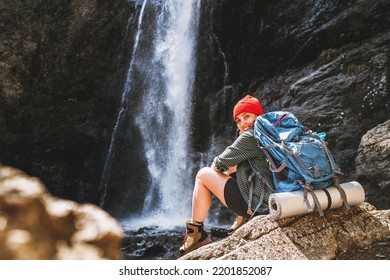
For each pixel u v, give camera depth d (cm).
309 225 306
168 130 1467
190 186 1362
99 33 1575
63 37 1564
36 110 1495
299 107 1102
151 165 1457
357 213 339
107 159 1511
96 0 1589
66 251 82
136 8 1609
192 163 1383
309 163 297
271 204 296
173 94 1492
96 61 1566
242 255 268
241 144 313
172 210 1374
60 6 1582
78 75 1550
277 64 1321
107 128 1529
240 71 1397
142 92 1538
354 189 325
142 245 848
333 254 301
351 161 985
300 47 1255
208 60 1461
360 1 1161
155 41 1568
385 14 1116
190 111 1446
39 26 1557
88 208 92
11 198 79
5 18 1543
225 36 1427
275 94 1269
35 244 78
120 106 1546
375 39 1109
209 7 1464
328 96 1077
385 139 740
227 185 320
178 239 884
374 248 320
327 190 307
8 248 75
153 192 1427
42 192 84
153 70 1545
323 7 1234
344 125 1023
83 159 1527
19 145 1474
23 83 1515
